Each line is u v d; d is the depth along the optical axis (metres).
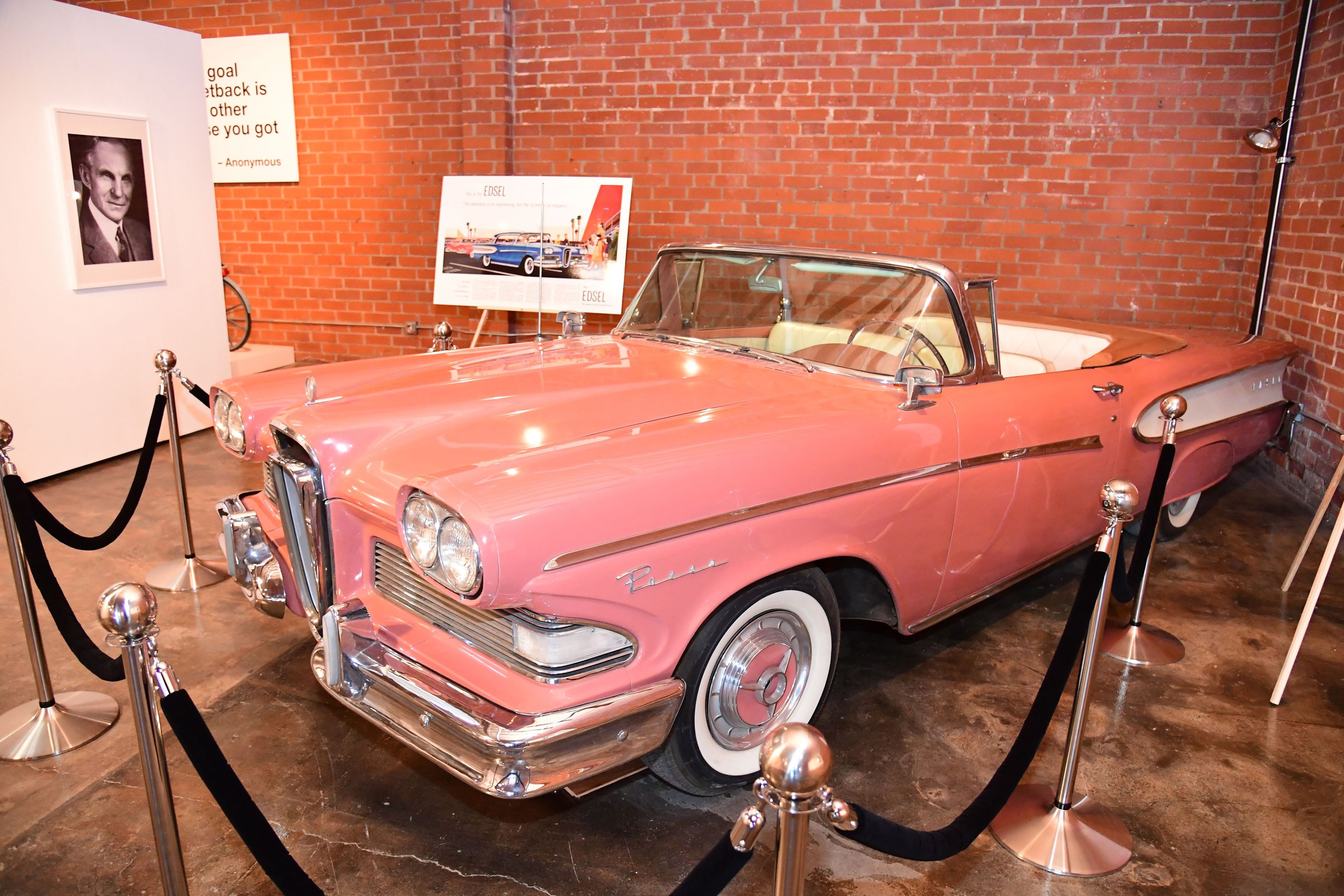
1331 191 5.11
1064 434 3.16
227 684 3.09
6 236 5.08
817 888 2.19
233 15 7.92
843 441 2.49
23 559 2.71
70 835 2.35
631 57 6.95
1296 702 3.09
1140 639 3.42
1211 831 2.42
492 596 1.88
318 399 2.96
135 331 5.93
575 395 2.76
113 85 5.64
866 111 6.55
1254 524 4.86
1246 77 5.95
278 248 8.35
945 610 2.99
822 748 1.38
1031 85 6.24
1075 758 2.37
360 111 7.81
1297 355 4.91
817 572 2.52
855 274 3.06
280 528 2.82
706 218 7.07
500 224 7.02
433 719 2.07
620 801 2.51
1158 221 6.27
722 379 2.95
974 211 6.53
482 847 2.31
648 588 2.08
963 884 2.21
